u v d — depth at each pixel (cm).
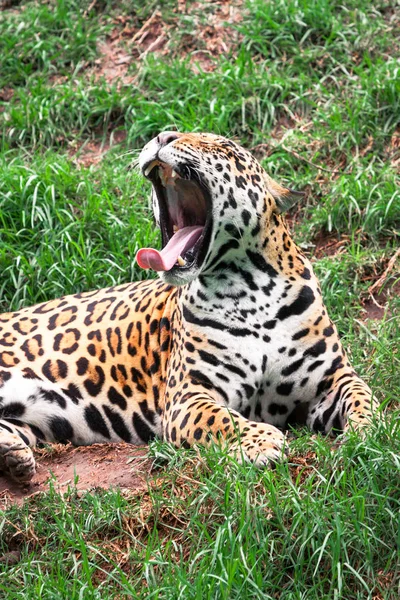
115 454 1162
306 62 1858
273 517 951
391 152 1677
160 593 898
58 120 1858
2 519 1021
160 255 1086
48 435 1272
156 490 1034
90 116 1859
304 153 1691
